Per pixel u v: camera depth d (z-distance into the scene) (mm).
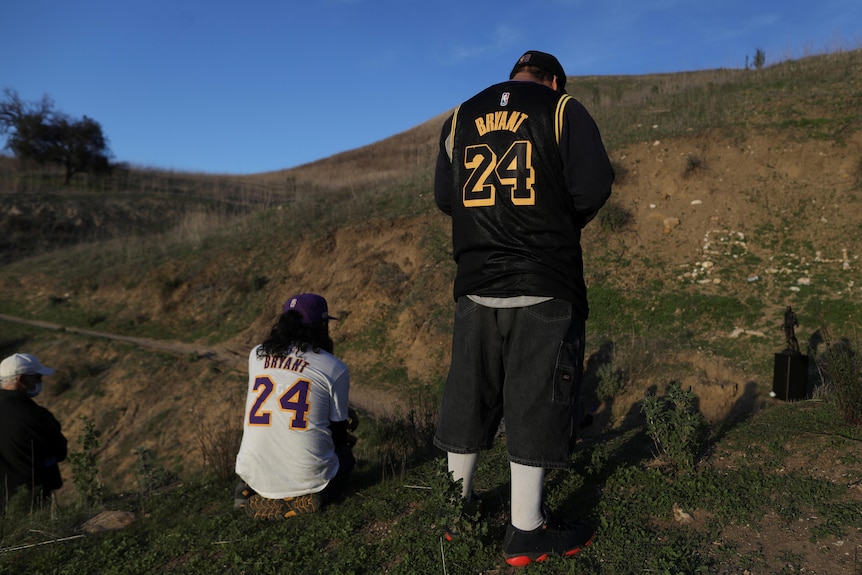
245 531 3225
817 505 2707
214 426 10711
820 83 14719
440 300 11703
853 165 11281
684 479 3086
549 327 2211
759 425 3920
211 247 18109
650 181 12633
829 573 2188
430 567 2459
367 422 7008
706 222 11414
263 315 14617
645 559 2375
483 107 2338
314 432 3439
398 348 11219
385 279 12930
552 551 2377
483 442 2473
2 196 26578
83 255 20797
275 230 17672
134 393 12406
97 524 3678
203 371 12492
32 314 17422
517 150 2209
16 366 5074
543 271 2191
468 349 2371
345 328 12477
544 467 2252
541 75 2451
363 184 21141
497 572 2387
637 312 9938
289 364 3576
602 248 11602
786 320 7102
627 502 2912
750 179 11891
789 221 10844
